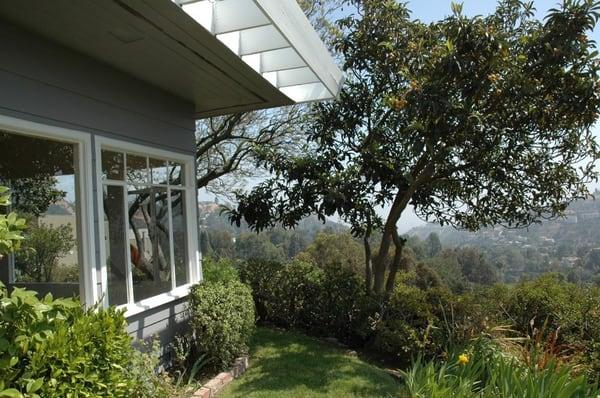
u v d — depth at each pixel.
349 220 5.70
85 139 3.41
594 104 4.15
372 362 4.72
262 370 4.15
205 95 4.75
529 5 4.91
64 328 2.09
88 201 3.41
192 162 5.02
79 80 3.36
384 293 5.25
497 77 4.13
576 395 2.89
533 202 5.56
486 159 5.15
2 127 2.81
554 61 4.11
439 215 6.41
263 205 6.14
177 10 2.67
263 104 5.20
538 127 4.81
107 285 3.60
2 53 2.75
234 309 4.19
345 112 5.89
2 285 1.93
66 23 2.82
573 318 4.57
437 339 4.27
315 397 3.48
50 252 4.04
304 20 3.56
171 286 4.52
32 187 4.15
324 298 5.61
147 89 4.22
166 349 4.23
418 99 4.20
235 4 2.95
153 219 4.32
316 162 5.71
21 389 1.82
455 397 2.95
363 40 5.58
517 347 3.98
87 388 2.09
